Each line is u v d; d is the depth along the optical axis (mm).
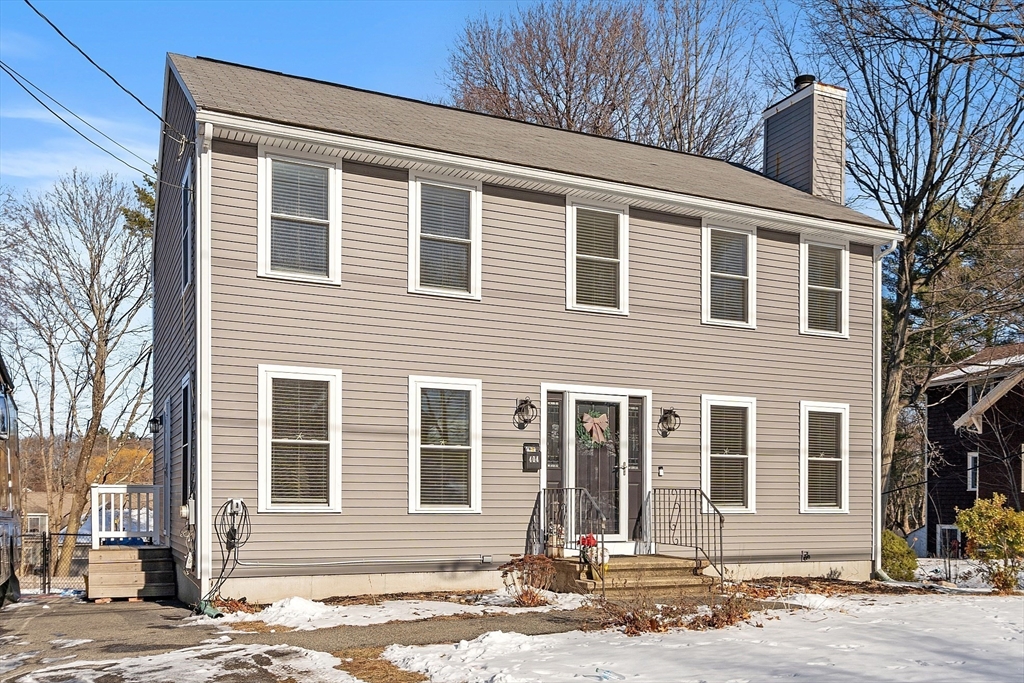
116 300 32875
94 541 15266
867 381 18094
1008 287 23516
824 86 20250
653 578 13914
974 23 14102
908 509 39719
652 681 8039
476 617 11516
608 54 36844
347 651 9414
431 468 13883
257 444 12656
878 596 14805
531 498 14617
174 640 10172
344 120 14039
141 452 38625
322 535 12984
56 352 33125
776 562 16719
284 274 12992
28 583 26094
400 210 13938
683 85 36594
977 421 27719
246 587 12445
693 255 16438
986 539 16562
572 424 15055
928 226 26016
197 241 12508
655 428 15766
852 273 18094
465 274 14430
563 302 15148
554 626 10891
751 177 20219
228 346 12570
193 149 13562
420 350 13906
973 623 11906
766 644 9898
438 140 14547
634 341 15711
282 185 13141
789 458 17062
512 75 37625
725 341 16594
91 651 9672
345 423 13266
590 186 15000
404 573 13531
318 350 13156
